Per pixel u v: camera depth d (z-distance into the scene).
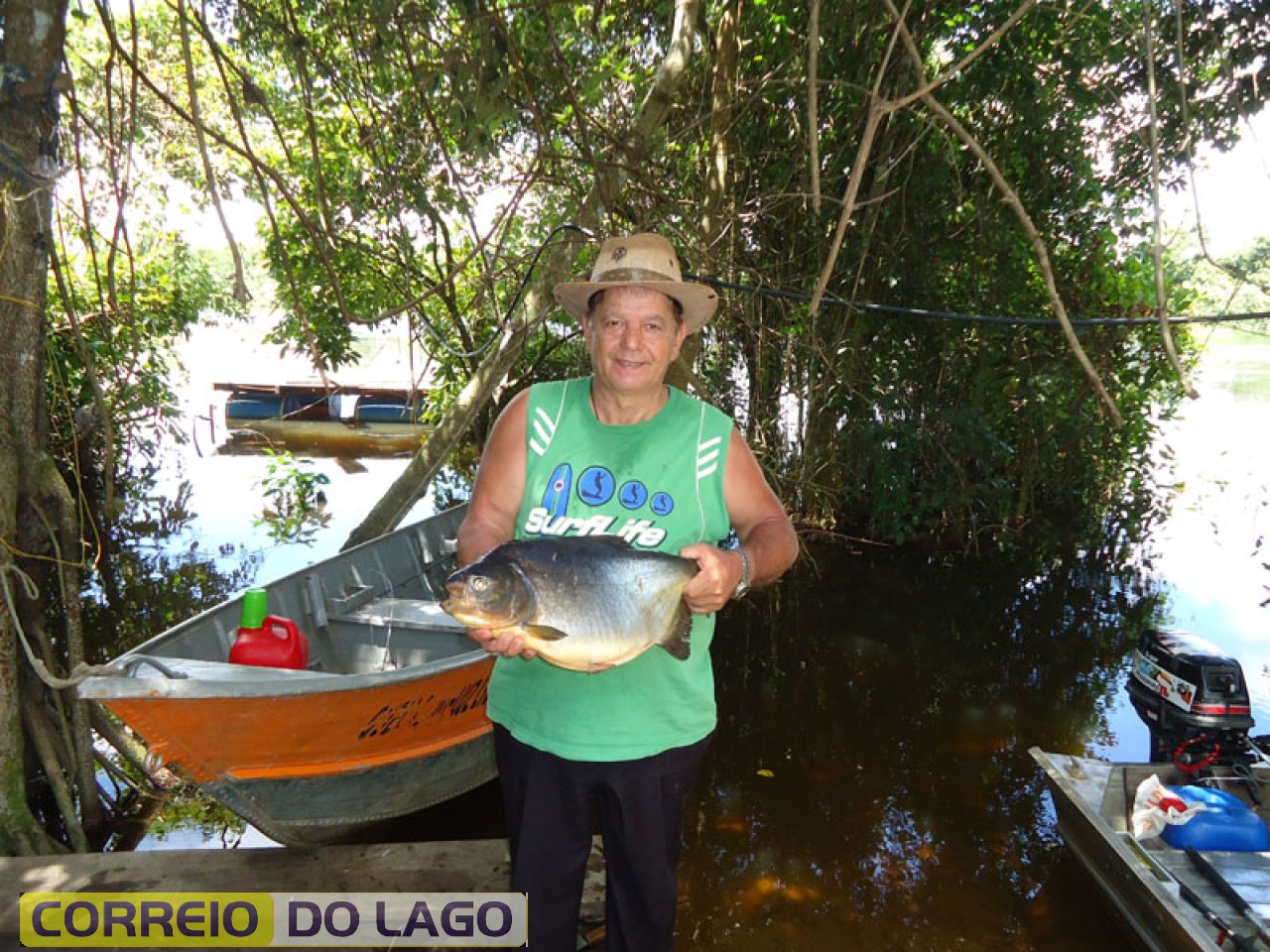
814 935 3.87
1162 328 1.68
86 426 8.92
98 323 8.90
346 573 5.64
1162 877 3.54
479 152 3.67
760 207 8.30
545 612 1.89
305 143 8.83
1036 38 7.25
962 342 9.34
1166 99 6.99
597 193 5.97
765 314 9.36
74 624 4.43
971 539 9.85
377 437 15.55
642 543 2.17
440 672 3.98
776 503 2.34
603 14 6.98
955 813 4.90
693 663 2.22
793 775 5.32
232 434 15.31
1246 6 6.30
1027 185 8.26
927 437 9.54
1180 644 4.61
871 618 8.02
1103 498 10.66
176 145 8.66
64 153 4.58
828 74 7.53
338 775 3.87
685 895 4.17
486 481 2.32
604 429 2.21
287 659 4.02
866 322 8.78
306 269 9.61
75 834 4.19
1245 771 4.12
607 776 2.17
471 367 11.43
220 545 9.51
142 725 3.22
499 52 3.57
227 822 4.68
